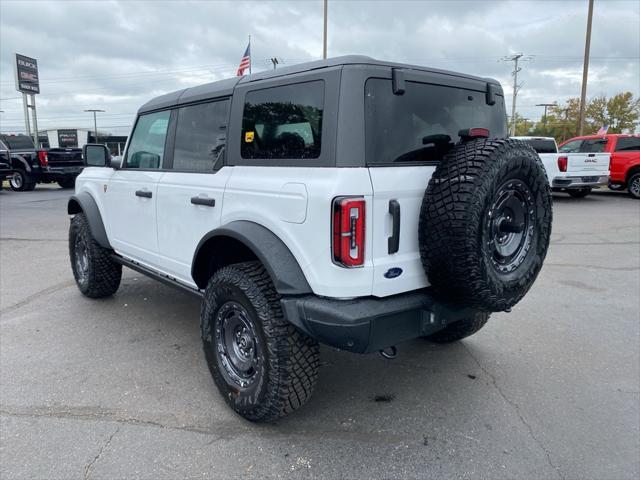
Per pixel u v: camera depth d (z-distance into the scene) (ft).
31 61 114.32
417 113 9.36
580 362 12.96
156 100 13.78
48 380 11.79
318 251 8.40
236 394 10.03
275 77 9.60
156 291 18.95
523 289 9.34
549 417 10.37
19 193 59.11
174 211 12.23
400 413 10.54
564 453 9.16
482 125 10.97
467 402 10.99
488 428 9.98
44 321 15.74
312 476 8.53
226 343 10.44
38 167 59.93
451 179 8.30
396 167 8.78
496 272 8.76
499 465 8.83
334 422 10.18
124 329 15.08
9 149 62.34
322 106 8.55
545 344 14.11
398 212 8.61
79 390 11.34
